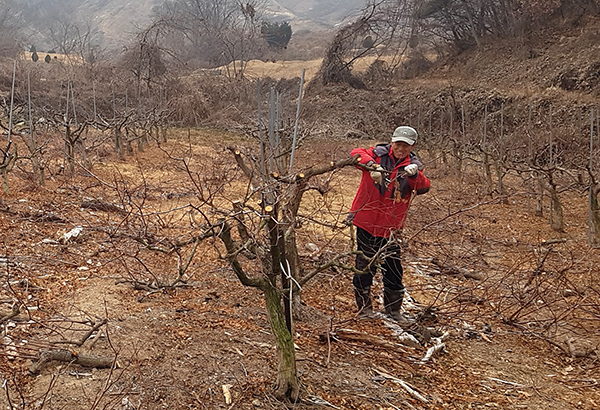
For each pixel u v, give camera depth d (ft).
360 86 113.91
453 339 16.83
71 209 25.95
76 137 36.73
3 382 11.09
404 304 19.04
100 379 11.60
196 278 18.86
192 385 11.73
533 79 92.38
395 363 14.47
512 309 19.49
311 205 32.01
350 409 11.80
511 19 110.73
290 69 149.07
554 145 52.26
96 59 146.41
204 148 60.49
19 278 17.08
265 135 24.76
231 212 11.20
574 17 103.60
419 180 16.20
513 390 13.87
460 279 22.53
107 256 19.83
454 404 12.78
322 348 14.56
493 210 35.86
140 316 14.97
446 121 92.22
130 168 42.96
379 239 16.70
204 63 172.24
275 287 11.61
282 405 11.44
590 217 27.68
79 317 14.58
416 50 134.41
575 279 22.62
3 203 25.62
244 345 13.83
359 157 13.30
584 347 16.52
